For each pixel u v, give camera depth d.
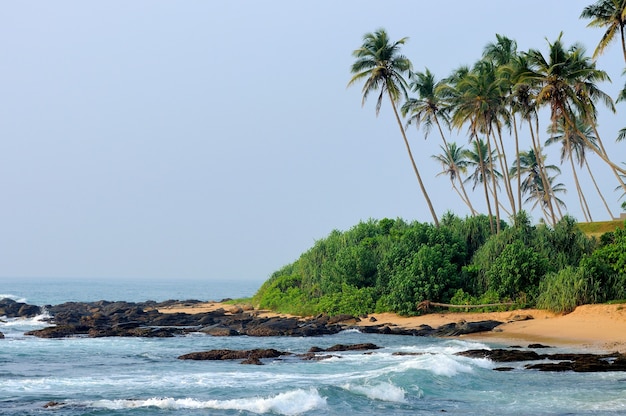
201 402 21.47
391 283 53.06
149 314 60.75
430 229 55.97
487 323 43.25
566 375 27.11
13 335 45.88
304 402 21.53
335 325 48.97
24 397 22.75
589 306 42.06
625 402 21.86
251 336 45.47
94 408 20.80
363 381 24.78
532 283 47.81
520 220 53.72
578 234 52.12
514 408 21.17
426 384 24.72
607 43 48.75
